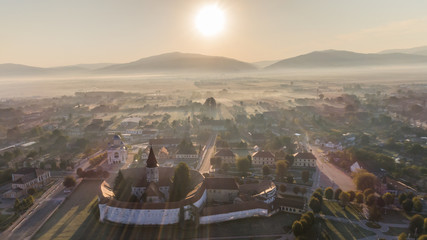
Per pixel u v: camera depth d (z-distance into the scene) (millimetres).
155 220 148250
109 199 156000
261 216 158625
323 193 189125
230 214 154000
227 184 179875
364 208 163875
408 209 162125
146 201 160250
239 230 144875
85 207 172125
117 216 151375
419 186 197125
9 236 142375
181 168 172750
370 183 188500
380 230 144750
